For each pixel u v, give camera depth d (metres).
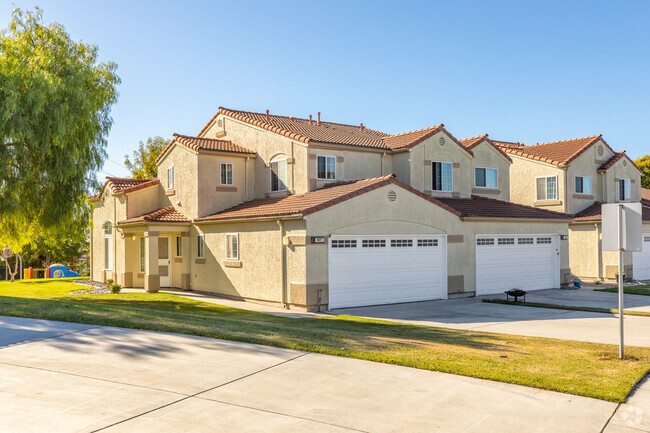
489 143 28.14
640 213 9.37
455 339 11.58
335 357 9.23
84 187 21.25
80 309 13.53
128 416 6.25
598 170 31.59
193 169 23.42
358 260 18.72
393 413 6.59
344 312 17.48
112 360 8.62
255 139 24.69
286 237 18.20
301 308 17.66
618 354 9.96
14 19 20.64
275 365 8.61
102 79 22.27
